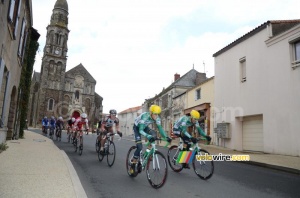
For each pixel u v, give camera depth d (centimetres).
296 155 1012
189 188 473
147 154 506
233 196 426
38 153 773
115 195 411
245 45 1409
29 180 435
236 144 1411
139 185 483
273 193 454
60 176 479
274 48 1186
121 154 945
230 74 1541
